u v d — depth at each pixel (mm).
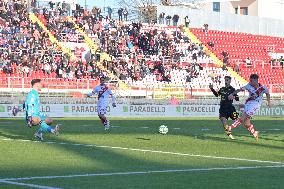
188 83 61094
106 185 13094
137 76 59031
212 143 23719
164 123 38281
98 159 17969
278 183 13586
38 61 55062
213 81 62781
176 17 74875
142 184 13289
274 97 57188
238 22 80625
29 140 24047
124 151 20312
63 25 63656
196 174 14945
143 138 25797
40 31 60438
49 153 19422
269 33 84250
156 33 68688
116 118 45406
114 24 67812
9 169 15594
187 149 21203
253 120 43688
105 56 61594
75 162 17172
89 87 51688
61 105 47312
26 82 49469
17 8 61844
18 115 45438
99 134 27969
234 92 25000
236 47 75188
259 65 71938
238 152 20375
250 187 13008
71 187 12758
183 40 69812
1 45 55531
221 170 15727
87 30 64250
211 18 77938
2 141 23484
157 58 63875
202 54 68438
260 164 17109
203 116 50469
